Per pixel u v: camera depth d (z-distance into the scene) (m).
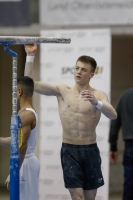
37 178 10.19
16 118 7.46
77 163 10.52
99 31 14.60
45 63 14.79
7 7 15.33
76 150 10.55
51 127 14.95
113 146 13.73
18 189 7.43
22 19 15.34
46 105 14.94
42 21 15.02
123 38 17.75
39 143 16.50
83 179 10.63
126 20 14.79
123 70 18.19
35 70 16.59
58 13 14.97
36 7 15.66
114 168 18.39
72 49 14.70
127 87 18.20
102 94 10.51
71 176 10.45
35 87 10.60
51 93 10.77
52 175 15.02
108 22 14.82
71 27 15.23
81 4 14.88
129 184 13.03
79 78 10.55
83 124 10.54
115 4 14.78
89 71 10.56
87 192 10.82
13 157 7.42
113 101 18.25
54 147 14.98
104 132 14.66
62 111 10.70
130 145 13.00
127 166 13.05
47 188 15.05
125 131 13.05
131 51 18.14
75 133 10.55
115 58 18.20
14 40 7.78
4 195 17.58
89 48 14.64
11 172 7.42
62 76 14.76
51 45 14.74
